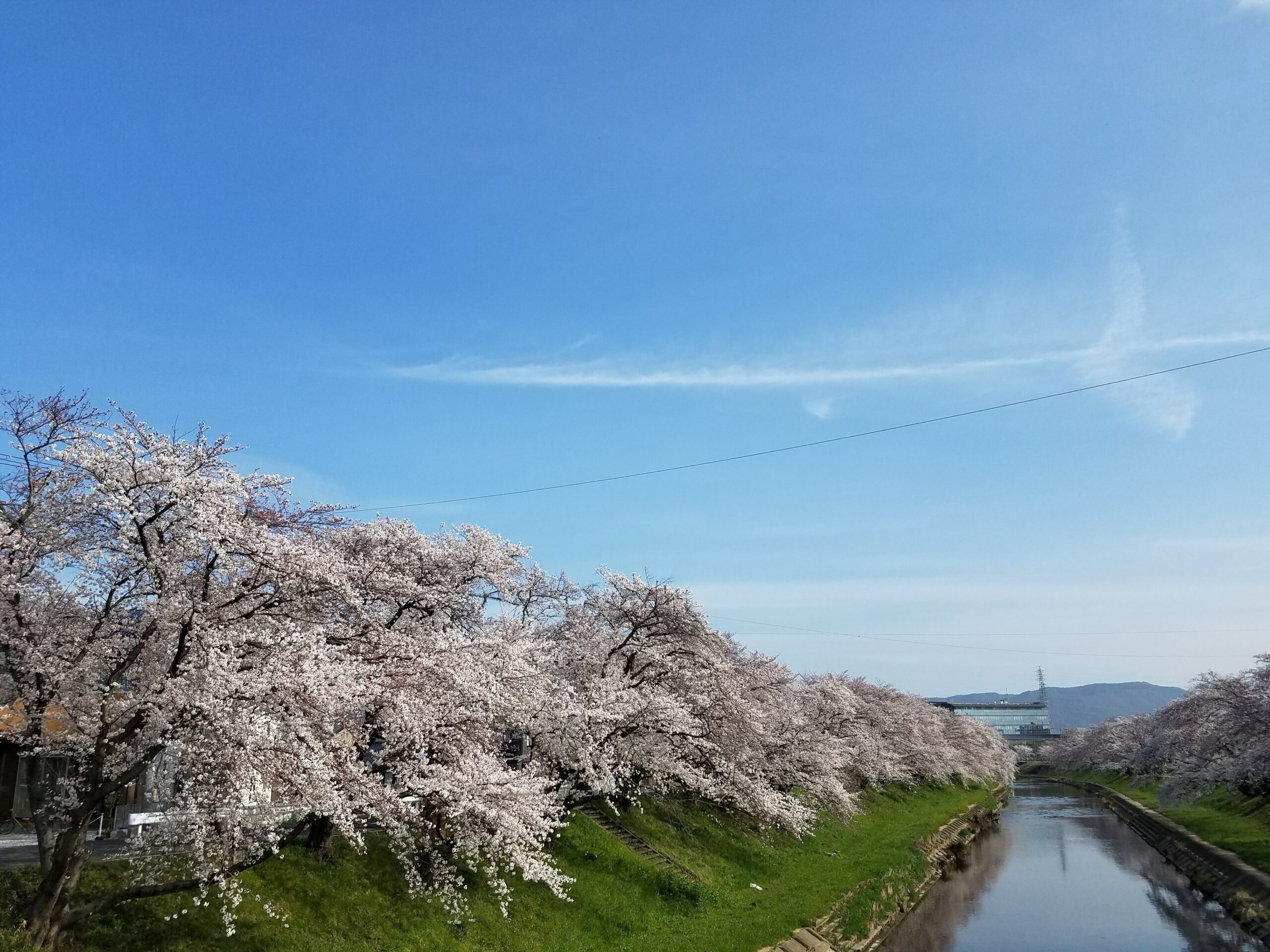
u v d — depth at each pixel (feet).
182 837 48.57
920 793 222.07
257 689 45.19
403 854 57.62
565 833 89.92
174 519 47.34
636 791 98.17
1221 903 119.34
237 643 48.44
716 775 99.76
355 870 64.95
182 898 53.01
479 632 73.31
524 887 76.02
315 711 47.37
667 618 92.38
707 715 97.30
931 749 227.81
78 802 47.34
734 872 105.70
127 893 47.52
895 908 110.83
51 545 47.70
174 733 45.62
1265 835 145.48
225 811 45.62
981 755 302.04
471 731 60.59
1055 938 104.99
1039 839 194.18
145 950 48.44
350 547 71.00
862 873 114.32
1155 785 259.19
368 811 50.67
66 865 45.44
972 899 127.75
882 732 199.93
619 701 85.25
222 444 52.47
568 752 81.51
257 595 50.44
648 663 94.48
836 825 146.41
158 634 49.96
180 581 47.67
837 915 95.40
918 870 130.00
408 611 69.31
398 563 70.64
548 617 99.30
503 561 77.77
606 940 73.56
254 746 44.78
